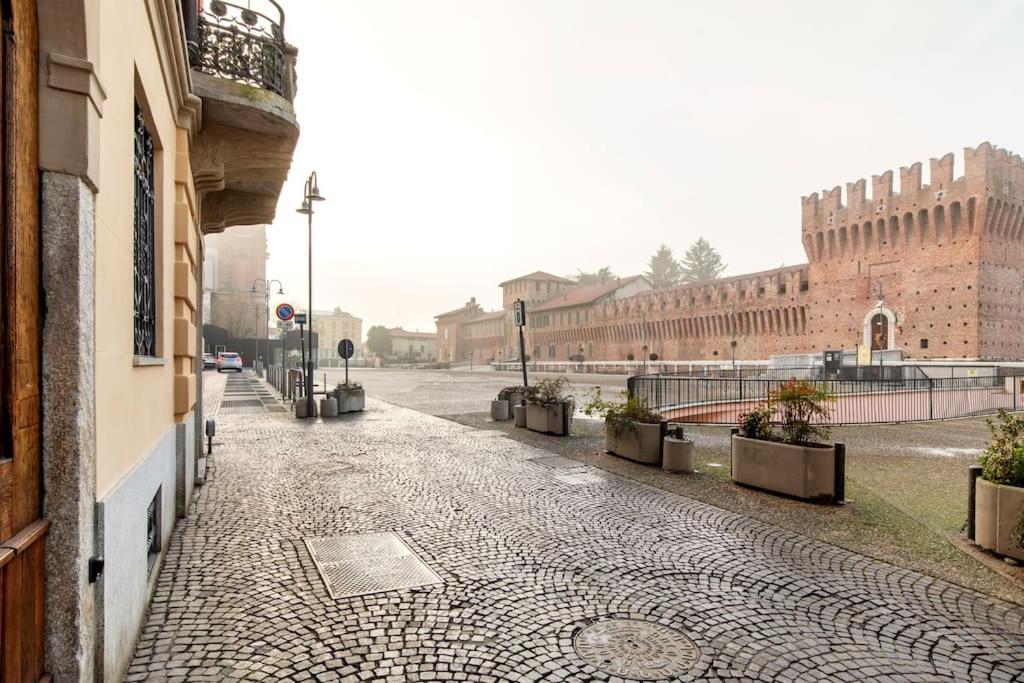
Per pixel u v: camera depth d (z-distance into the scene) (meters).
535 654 3.37
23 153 2.14
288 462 9.36
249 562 4.85
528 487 7.70
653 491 7.51
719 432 13.64
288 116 6.77
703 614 3.93
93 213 2.50
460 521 6.13
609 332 74.62
